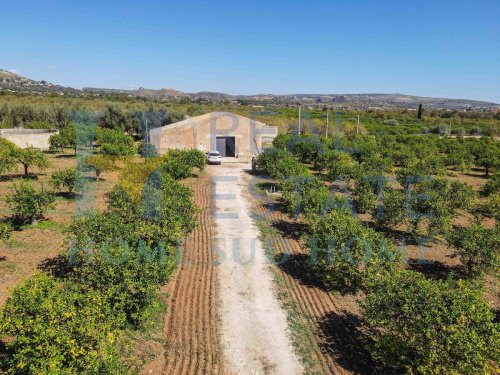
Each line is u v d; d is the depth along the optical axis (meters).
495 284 14.05
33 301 7.75
